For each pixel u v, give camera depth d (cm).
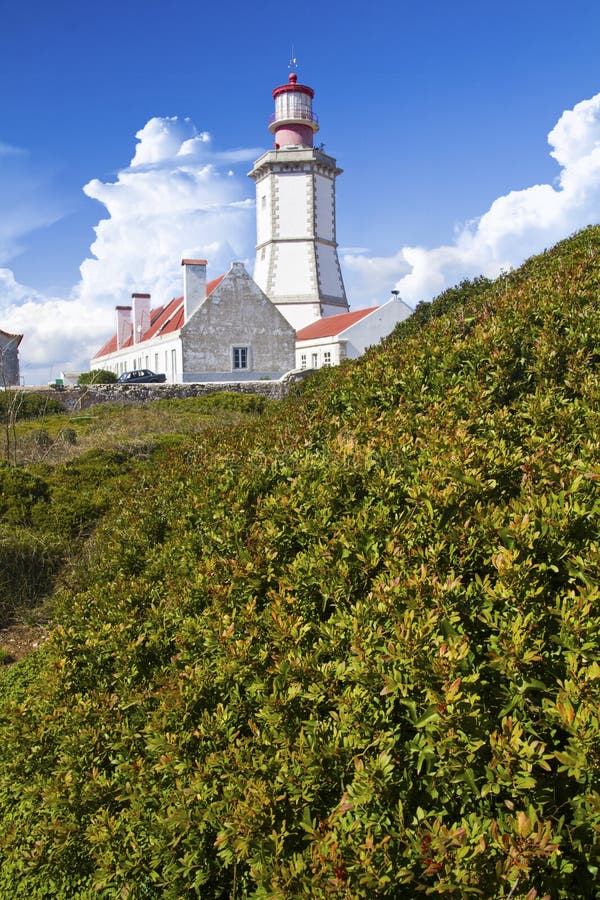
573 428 505
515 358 647
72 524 1042
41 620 857
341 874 257
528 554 341
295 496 471
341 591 377
